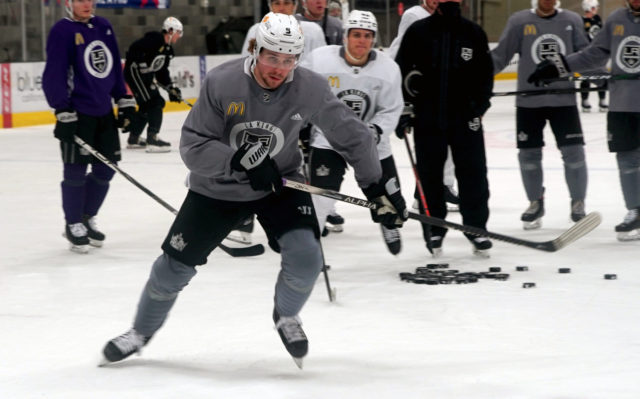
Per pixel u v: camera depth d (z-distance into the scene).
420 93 11.92
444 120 11.76
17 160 22.56
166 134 28.56
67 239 12.82
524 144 13.83
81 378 7.08
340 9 18.03
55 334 8.56
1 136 27.72
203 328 8.66
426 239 11.95
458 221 14.78
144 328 7.42
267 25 6.43
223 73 6.68
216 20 38.50
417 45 11.77
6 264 11.88
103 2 35.03
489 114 33.97
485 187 11.89
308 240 6.96
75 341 8.30
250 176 6.56
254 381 6.89
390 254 12.29
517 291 10.00
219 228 7.13
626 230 12.74
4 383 6.98
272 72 6.50
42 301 9.91
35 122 30.78
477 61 11.71
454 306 9.35
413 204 15.94
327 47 11.36
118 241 13.41
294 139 7.00
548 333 8.24
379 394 6.50
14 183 19.08
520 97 13.88
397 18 42.25
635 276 10.70
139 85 24.02
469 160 11.81
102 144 12.62
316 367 7.27
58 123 12.12
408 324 8.67
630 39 12.68
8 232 14.12
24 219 15.23
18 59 30.80
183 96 36.09
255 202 7.11
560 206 15.83
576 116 13.99
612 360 7.25
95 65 12.35
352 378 6.92
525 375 6.87
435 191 11.98
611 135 12.82
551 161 21.56
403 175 20.00
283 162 7.11
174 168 21.27
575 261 11.59
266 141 6.89
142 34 36.38
